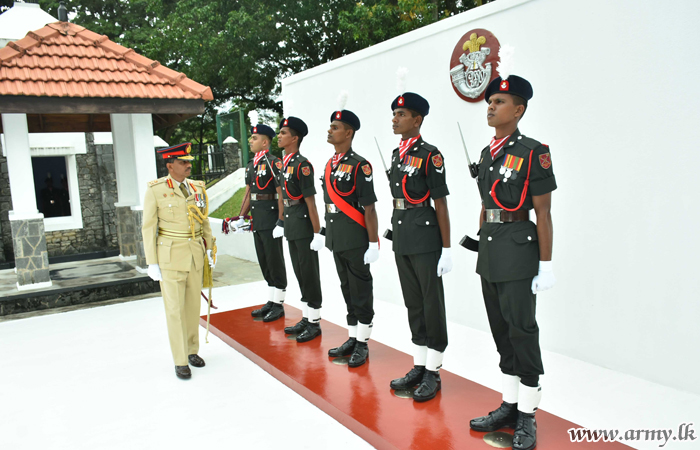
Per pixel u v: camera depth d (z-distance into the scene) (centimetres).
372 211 394
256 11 1559
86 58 733
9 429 349
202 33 1552
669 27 343
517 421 289
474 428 300
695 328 348
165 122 898
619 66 371
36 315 647
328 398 352
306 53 1712
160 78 748
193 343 457
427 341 353
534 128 432
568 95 404
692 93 337
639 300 376
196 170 1772
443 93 506
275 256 544
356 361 409
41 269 699
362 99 611
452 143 503
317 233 456
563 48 403
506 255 283
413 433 299
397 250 351
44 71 682
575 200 407
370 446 306
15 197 685
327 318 568
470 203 493
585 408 334
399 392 358
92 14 2072
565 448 279
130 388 410
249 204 570
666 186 354
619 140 376
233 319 567
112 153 1170
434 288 342
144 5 2025
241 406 369
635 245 374
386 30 1494
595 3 380
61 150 1123
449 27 490
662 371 367
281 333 510
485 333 490
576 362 412
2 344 534
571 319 420
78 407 379
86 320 616
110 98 693
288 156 475
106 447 321
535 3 418
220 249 1104
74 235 1159
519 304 280
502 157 289
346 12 1490
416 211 346
